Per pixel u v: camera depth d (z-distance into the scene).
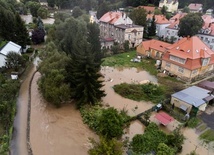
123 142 22.38
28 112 28.30
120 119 23.31
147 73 43.91
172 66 41.81
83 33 43.75
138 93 34.16
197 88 33.50
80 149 22.44
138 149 21.14
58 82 29.28
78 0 116.81
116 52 55.31
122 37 60.28
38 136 24.12
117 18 64.56
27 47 54.78
